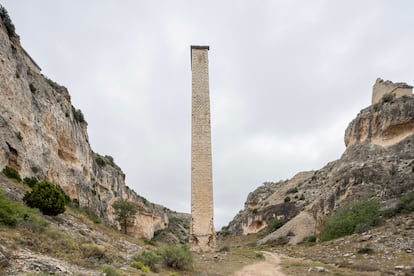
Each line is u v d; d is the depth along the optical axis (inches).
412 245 1045.2
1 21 1255.5
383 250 1062.4
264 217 3422.7
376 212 1601.9
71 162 1803.6
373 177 2084.2
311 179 3641.7
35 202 875.4
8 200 677.3
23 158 1154.0
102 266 558.3
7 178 973.8
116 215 2276.1
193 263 876.6
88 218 1417.3
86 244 686.5
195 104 1499.8
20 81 1299.2
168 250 809.5
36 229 628.1
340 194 2240.4
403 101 2269.9
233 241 3398.1
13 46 1330.0
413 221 1282.0
